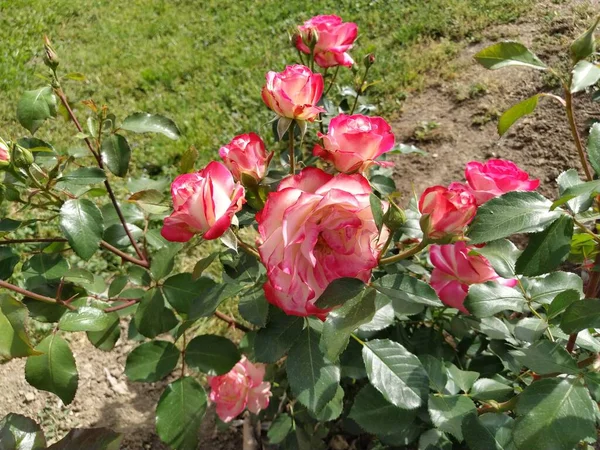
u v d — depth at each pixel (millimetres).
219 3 1982
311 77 434
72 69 1723
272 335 418
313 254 351
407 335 647
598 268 413
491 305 437
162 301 519
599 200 404
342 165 423
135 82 1639
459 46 1521
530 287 451
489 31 1534
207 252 1126
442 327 625
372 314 349
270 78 441
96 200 1254
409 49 1551
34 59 1812
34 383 453
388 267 547
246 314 419
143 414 902
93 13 2027
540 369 355
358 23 1696
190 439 475
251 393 653
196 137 1411
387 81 1459
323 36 596
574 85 352
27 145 503
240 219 473
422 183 1203
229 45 1746
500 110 1285
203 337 511
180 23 1906
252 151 432
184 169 504
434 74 1455
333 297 348
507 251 438
